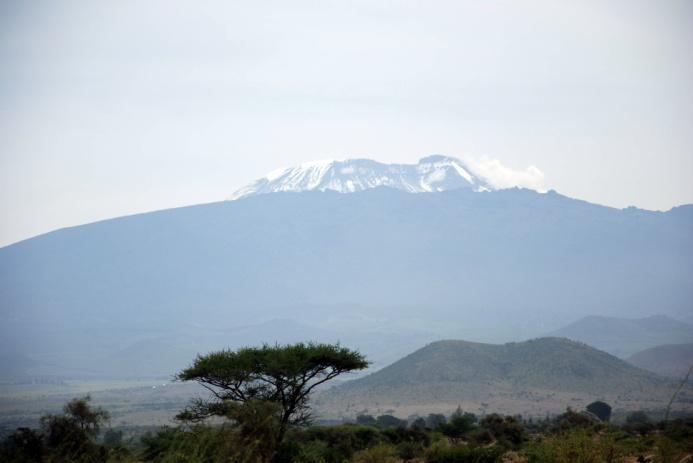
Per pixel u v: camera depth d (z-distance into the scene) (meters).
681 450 57.66
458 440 162.25
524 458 90.06
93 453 84.56
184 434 64.50
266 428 75.81
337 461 101.31
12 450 93.00
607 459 62.25
